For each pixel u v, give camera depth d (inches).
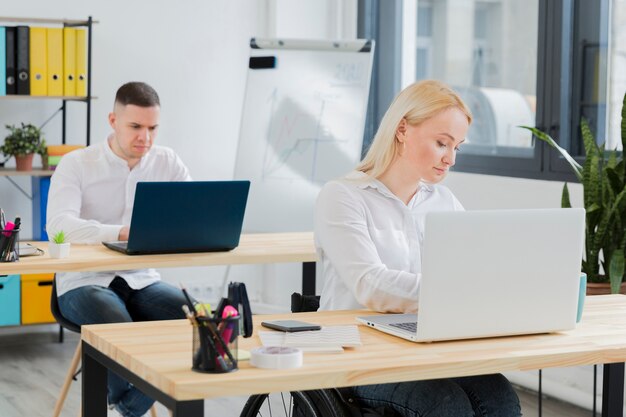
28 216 238.1
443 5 235.5
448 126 107.3
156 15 249.8
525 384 192.4
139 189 136.0
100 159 163.6
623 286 147.8
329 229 107.3
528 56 206.4
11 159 235.8
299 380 76.9
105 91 245.3
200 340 76.5
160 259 139.3
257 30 261.9
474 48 224.2
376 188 110.9
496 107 216.5
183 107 255.6
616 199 148.6
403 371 81.0
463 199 214.4
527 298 92.6
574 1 194.4
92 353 92.9
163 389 75.5
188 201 140.5
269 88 234.2
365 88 231.6
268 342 88.0
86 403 94.3
